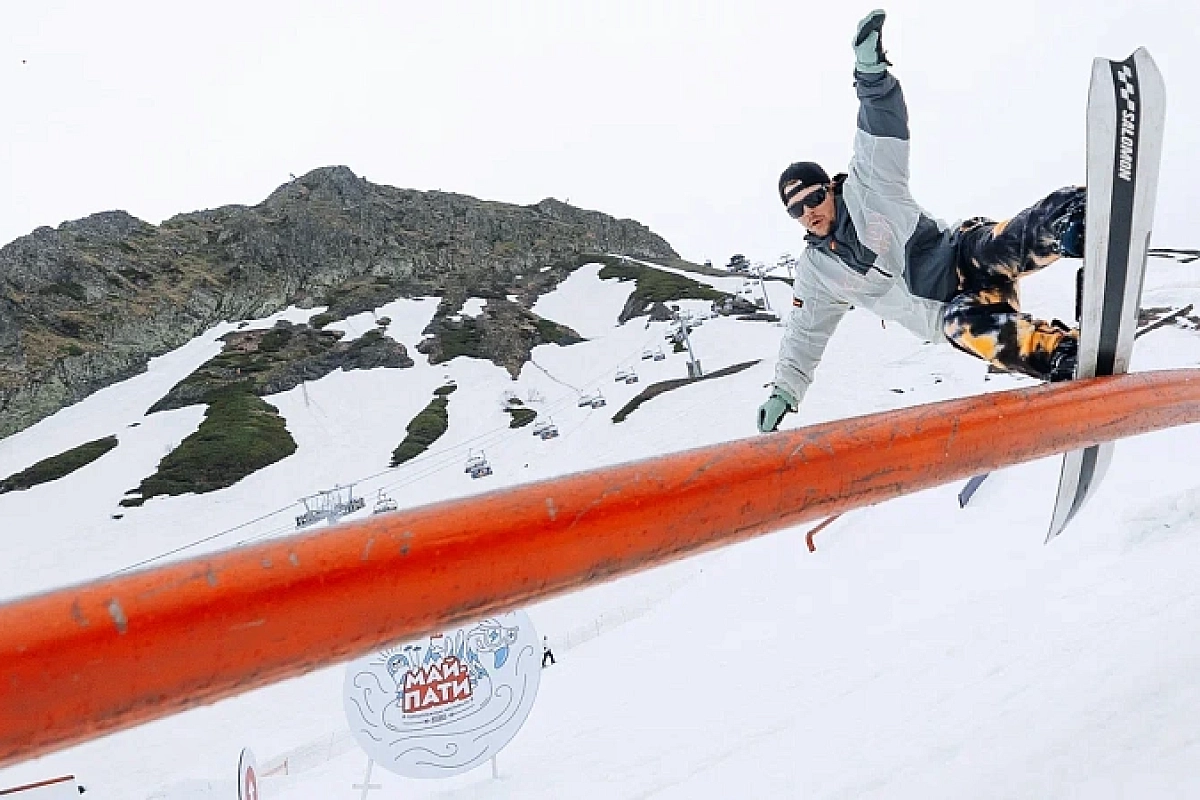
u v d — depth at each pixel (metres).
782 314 57.91
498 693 6.55
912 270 3.35
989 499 12.52
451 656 6.50
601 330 65.69
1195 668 2.78
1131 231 2.80
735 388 39.16
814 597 11.05
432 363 57.97
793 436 1.68
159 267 77.00
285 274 79.06
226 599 1.01
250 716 18.47
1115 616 4.03
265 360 59.38
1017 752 2.71
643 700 8.26
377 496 37.44
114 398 58.56
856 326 46.00
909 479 1.83
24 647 0.89
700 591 14.04
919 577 10.00
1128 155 2.78
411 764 6.37
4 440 55.12
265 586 1.04
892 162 3.29
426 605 1.17
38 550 36.06
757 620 10.95
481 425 46.59
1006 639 4.58
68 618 0.92
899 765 3.12
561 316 69.69
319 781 9.39
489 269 85.19
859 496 1.74
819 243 3.57
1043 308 33.50
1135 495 10.07
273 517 37.09
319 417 50.12
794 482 1.61
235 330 66.94
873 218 3.36
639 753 6.11
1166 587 4.28
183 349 65.75
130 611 0.95
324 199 89.12
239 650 1.02
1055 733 2.72
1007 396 2.15
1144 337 25.59
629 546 1.38
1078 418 2.22
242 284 77.12
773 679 7.13
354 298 73.00
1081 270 2.86
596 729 7.40
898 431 1.83
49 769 16.91
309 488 40.41
